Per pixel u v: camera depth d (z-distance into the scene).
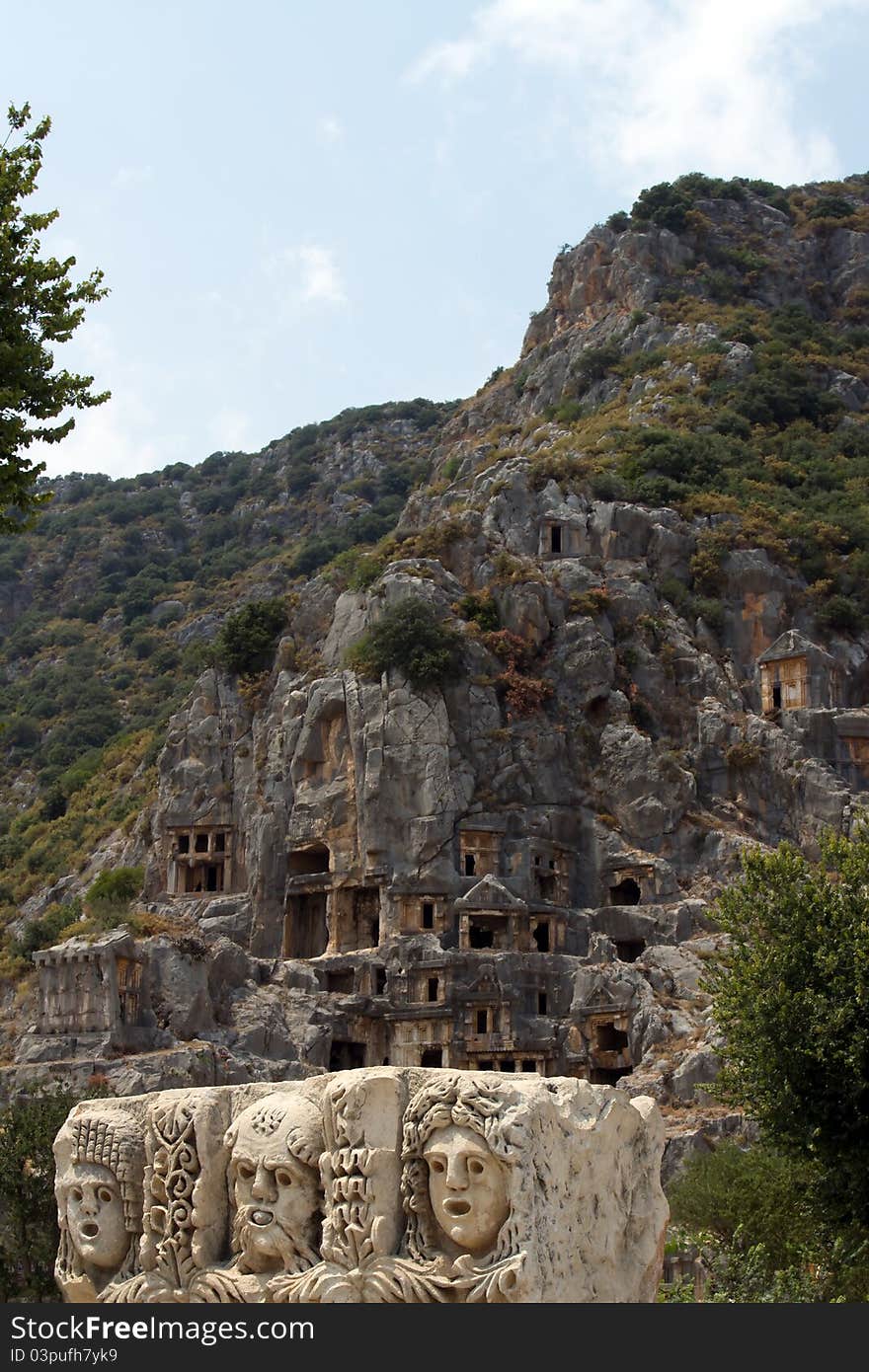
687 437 144.38
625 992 98.06
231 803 121.44
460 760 112.12
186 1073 87.38
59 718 193.50
